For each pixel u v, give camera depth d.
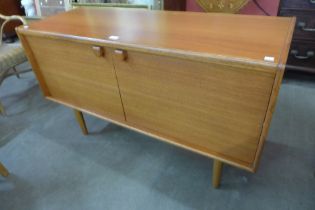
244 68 0.70
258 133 0.81
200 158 1.38
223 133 0.90
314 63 1.79
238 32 0.93
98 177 1.31
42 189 1.27
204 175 1.28
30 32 1.14
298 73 2.03
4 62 1.68
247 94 0.75
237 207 1.11
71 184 1.29
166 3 1.92
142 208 1.15
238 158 0.93
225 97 0.80
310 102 1.73
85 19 1.26
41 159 1.45
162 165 1.35
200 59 0.76
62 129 1.67
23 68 2.43
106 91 1.14
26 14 2.68
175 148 1.45
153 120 1.08
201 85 0.83
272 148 1.40
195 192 1.19
